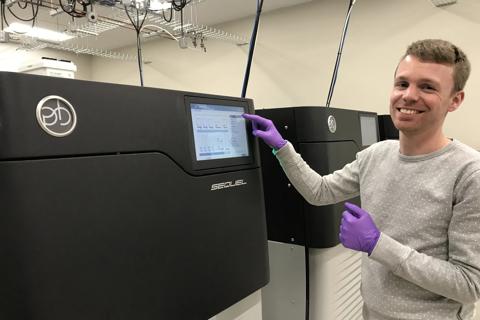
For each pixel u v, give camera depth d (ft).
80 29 9.02
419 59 2.66
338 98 10.61
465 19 8.52
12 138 1.61
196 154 2.51
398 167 3.01
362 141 5.16
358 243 2.81
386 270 2.95
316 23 10.94
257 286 3.01
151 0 5.64
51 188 1.73
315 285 4.23
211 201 2.60
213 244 2.60
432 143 2.86
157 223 2.21
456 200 2.66
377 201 3.10
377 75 9.91
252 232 2.98
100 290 1.91
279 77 11.78
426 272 2.57
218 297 2.62
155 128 2.23
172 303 2.28
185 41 9.90
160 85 14.98
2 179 1.59
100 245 1.91
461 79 2.72
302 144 4.08
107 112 1.98
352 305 4.83
